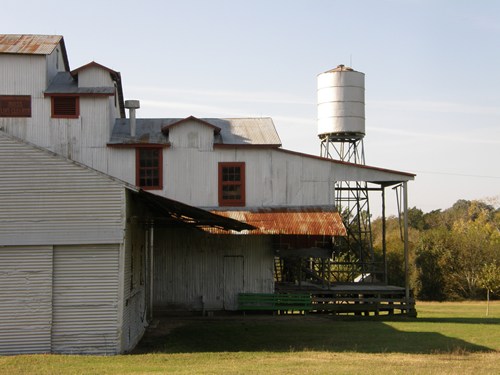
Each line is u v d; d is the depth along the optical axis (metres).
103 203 20.06
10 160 19.97
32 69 34.69
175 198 34.47
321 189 34.78
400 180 34.78
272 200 34.69
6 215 19.84
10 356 19.17
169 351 21.48
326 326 29.48
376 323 31.22
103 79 35.56
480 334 27.38
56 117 34.59
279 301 33.72
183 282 33.84
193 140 34.81
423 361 19.55
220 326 29.03
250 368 17.44
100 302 19.95
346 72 40.84
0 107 34.50
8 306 19.69
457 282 69.81
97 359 18.78
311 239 34.16
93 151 34.50
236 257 34.09
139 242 25.48
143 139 35.03
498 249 70.31
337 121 40.78
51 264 19.88
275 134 36.06
